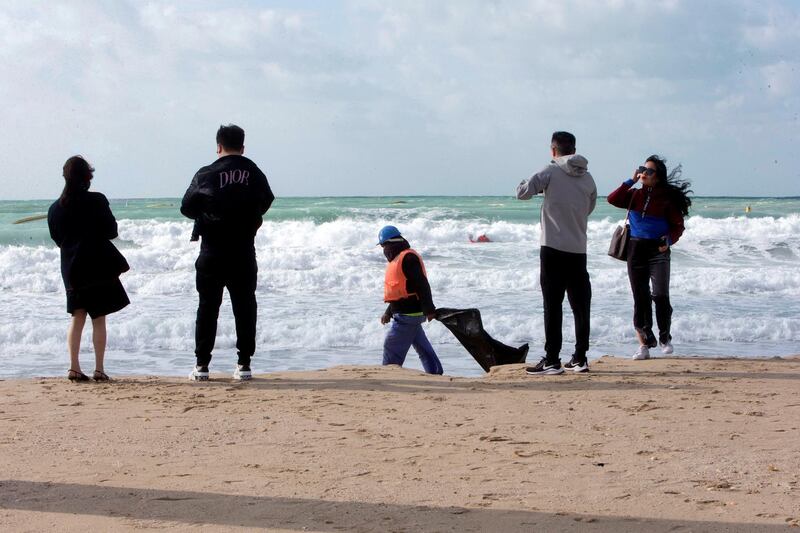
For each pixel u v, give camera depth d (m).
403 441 7.73
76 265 11.44
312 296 25.00
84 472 6.54
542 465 6.79
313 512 5.44
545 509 5.50
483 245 38.38
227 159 11.37
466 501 5.71
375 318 20.38
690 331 19.20
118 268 11.67
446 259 33.41
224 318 19.67
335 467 6.72
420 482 6.24
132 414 9.11
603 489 6.02
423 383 11.21
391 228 13.38
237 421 8.70
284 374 12.22
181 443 7.66
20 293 25.33
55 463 6.86
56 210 11.51
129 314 20.80
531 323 19.55
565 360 15.79
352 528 5.10
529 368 11.98
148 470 6.62
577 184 11.43
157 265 31.50
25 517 5.29
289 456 7.13
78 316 11.59
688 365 12.80
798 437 7.81
